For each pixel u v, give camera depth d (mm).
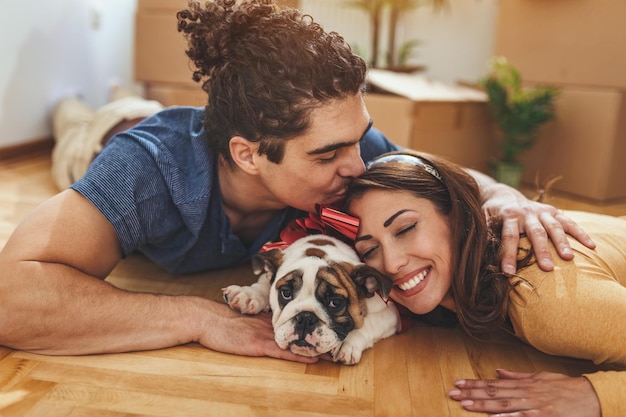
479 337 1316
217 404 985
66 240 1123
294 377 1091
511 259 1137
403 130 2648
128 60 4414
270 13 1212
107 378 1045
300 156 1172
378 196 1186
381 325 1245
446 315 1359
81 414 935
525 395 996
